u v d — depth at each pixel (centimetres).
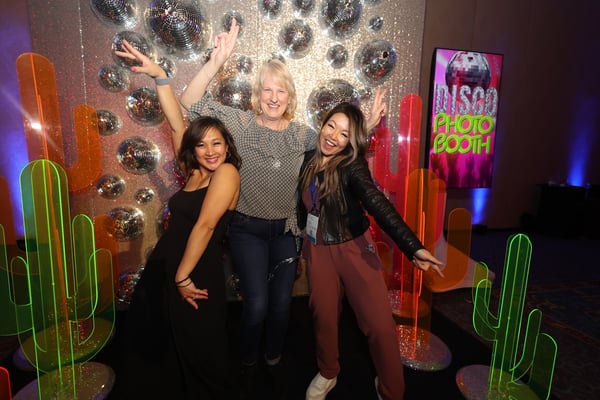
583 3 505
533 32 495
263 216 157
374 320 138
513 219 549
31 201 197
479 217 532
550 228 518
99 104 229
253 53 238
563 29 506
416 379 184
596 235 501
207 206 126
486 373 185
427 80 466
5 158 382
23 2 362
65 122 226
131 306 138
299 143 158
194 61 231
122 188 239
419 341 214
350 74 255
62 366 183
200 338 134
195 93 161
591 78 533
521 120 521
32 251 201
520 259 172
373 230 274
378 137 266
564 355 212
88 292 219
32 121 234
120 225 231
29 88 223
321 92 225
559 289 320
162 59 223
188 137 133
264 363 195
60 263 173
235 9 231
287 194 158
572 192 502
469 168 495
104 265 222
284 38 228
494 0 470
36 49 218
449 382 183
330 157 147
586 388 181
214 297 138
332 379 159
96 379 174
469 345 218
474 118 482
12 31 363
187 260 127
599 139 555
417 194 281
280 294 172
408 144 275
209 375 139
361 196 134
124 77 222
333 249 143
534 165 542
